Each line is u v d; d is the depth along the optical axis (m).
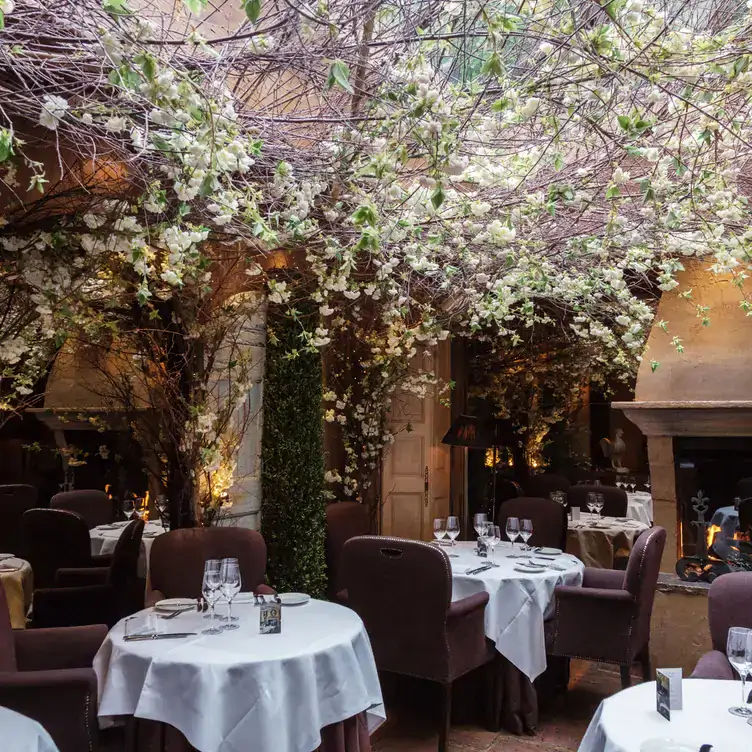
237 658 2.82
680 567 4.90
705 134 2.77
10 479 6.61
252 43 2.34
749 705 2.34
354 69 2.72
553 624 4.49
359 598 4.05
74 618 4.52
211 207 2.70
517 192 3.49
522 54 2.80
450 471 8.84
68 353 5.36
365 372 7.22
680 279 5.16
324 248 4.00
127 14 1.92
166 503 5.83
